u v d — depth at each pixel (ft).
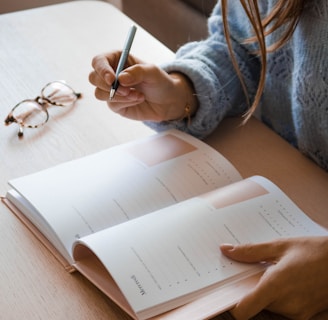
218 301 2.10
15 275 2.33
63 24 4.30
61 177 2.69
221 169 2.80
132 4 6.57
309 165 2.99
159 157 2.85
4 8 6.84
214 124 3.20
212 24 3.64
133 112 3.11
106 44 4.04
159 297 2.08
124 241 2.24
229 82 3.34
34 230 2.53
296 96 3.09
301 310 2.12
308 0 2.97
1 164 2.95
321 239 2.23
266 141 3.16
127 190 2.62
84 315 2.16
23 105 3.30
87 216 2.48
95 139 3.13
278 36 3.19
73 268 2.34
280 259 2.20
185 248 2.25
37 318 2.15
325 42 2.88
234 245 2.27
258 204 2.48
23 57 3.88
